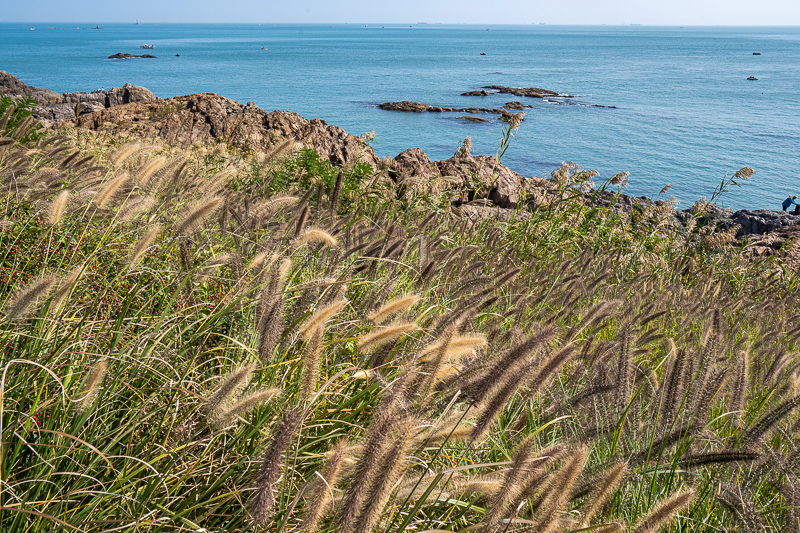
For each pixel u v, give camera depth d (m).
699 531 2.78
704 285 8.20
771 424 3.09
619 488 2.70
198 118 17.52
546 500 2.04
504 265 7.00
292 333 2.99
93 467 2.45
